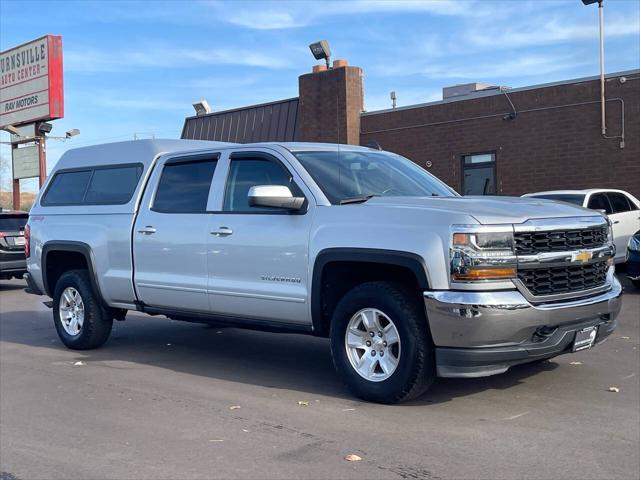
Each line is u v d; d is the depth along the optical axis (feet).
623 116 48.98
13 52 87.51
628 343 24.80
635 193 48.88
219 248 20.81
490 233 15.92
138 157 24.64
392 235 16.92
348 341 18.10
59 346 27.55
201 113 81.30
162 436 15.92
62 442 15.78
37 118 84.79
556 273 16.89
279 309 19.53
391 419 16.57
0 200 160.15
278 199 18.60
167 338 28.76
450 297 15.84
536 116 53.42
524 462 13.71
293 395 19.11
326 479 13.11
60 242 26.08
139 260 23.44
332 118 64.59
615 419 16.29
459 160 58.23
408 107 61.16
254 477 13.30
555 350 16.88
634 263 35.47
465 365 16.10
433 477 13.07
